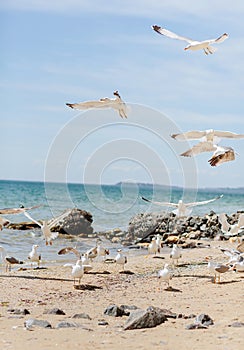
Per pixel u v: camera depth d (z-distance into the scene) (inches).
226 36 564.1
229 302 615.8
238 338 450.9
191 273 838.5
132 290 714.2
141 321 490.6
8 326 486.9
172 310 579.5
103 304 621.0
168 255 1054.4
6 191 3595.0
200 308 588.4
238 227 920.9
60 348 417.7
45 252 1093.8
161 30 589.3
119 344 432.5
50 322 512.1
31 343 429.4
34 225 1510.8
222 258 1013.8
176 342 439.8
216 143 568.7
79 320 524.4
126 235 1368.1
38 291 701.3
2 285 735.1
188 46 569.6
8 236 1322.6
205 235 1408.7
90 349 418.0
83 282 767.7
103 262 958.4
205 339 448.5
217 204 3179.1
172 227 1438.2
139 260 991.0
